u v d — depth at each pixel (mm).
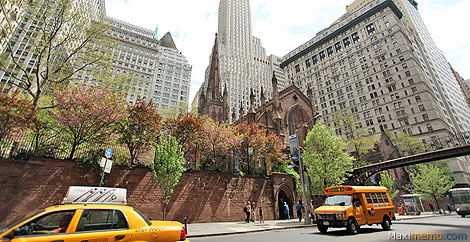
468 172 73625
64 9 19297
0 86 15617
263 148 30047
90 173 16906
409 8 125750
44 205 14719
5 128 14500
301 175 21234
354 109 88938
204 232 14656
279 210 28234
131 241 5543
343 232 14156
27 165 14883
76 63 21375
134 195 18234
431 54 116188
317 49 112000
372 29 92688
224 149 28141
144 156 22734
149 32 127312
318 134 29609
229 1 187750
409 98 75438
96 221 5551
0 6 18141
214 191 22750
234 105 147625
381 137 55875
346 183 38844
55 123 18469
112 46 22609
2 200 13578
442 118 74188
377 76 85562
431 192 47125
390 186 42750
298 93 50719
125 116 19125
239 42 176500
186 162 26906
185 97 115125
